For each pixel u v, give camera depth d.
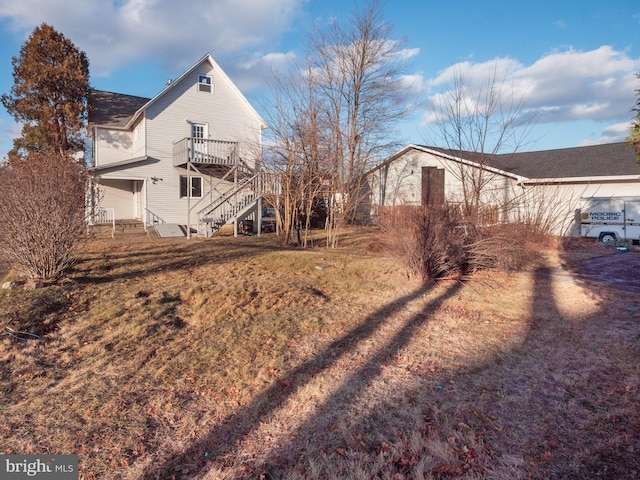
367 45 24.69
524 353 4.79
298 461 3.02
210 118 21.64
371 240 12.42
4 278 8.24
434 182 20.81
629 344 4.88
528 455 2.96
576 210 15.34
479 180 12.77
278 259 10.32
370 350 5.00
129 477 2.88
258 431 3.42
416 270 8.28
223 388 4.09
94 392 3.96
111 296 6.89
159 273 8.73
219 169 21.03
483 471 2.81
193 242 13.98
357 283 8.09
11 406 3.70
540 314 6.24
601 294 7.14
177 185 20.86
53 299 6.50
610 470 2.76
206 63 21.41
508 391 3.90
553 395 3.80
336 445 3.19
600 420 3.35
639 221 13.94
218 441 3.29
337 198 13.58
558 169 17.78
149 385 4.12
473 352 4.88
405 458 2.99
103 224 19.62
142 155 20.58
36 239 7.30
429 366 4.52
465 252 8.34
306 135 13.38
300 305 6.70
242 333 5.45
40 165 7.59
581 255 11.65
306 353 4.90
